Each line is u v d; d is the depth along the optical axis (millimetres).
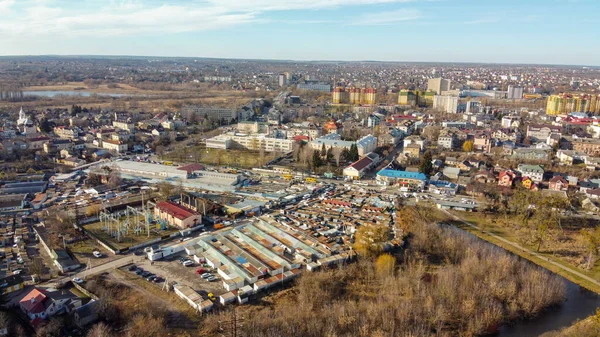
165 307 148125
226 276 166625
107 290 156750
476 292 154000
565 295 164875
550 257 195625
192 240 198000
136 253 190125
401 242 198375
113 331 134625
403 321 138250
